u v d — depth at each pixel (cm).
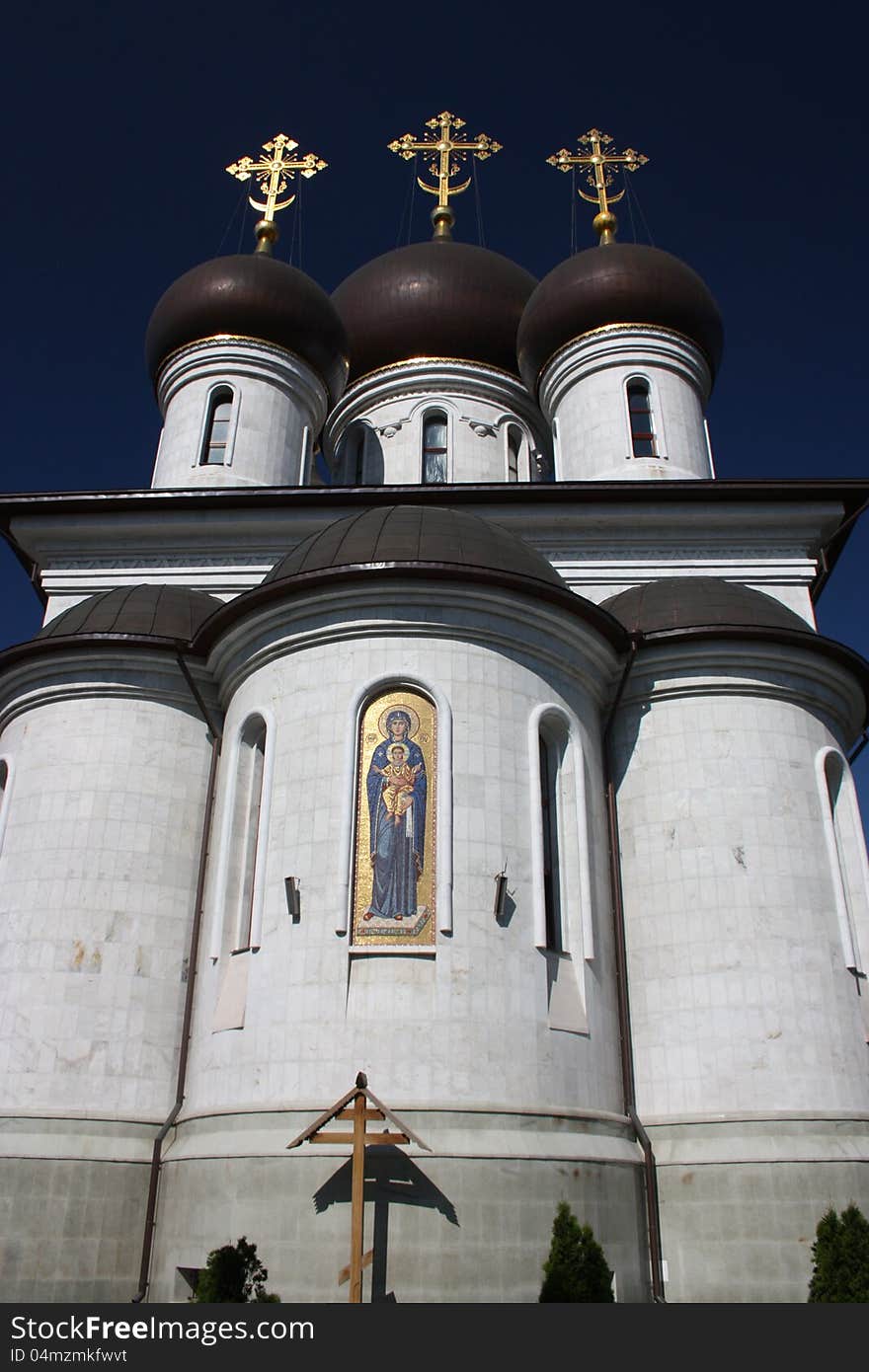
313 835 1286
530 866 1301
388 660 1349
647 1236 1281
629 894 1499
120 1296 1274
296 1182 1123
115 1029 1426
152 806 1548
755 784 1493
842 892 1465
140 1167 1341
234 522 2006
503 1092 1174
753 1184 1281
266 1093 1193
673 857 1485
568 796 1416
